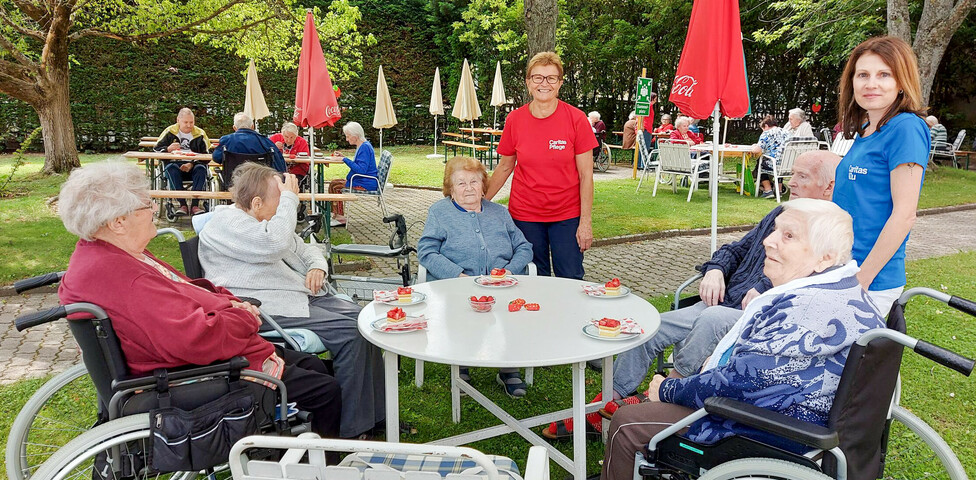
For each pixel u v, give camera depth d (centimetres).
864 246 251
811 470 169
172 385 201
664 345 291
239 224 286
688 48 388
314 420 244
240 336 217
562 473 276
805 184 296
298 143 979
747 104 391
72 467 190
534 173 381
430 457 200
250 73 1148
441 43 2112
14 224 756
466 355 214
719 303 302
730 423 191
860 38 1259
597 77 1984
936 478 265
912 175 233
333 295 329
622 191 1097
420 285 316
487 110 2027
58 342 423
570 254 390
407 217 902
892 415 223
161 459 193
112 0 1026
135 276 199
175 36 1719
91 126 1666
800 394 183
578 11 2003
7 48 1034
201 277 292
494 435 281
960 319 468
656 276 610
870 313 183
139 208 205
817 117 1930
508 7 1992
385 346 224
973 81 1783
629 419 210
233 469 146
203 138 888
